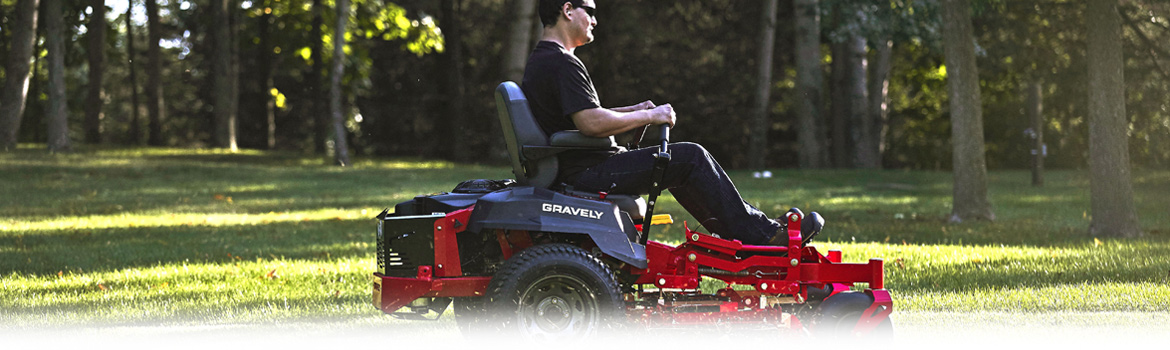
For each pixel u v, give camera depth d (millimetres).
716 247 4219
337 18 27984
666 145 4117
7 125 27656
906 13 22844
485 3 38688
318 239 11125
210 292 6887
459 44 37531
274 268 8242
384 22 31875
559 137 4082
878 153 31094
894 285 6777
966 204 13000
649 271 4258
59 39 27750
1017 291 6324
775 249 4285
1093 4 10805
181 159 27406
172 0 38844
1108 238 10570
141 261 9094
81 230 12336
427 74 40688
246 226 12875
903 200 17312
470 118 40375
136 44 48062
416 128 42594
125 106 51656
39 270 8484
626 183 4164
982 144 12922
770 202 16781
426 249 4062
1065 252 8938
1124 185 10836
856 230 11469
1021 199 17531
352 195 19109
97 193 18656
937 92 40156
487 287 3883
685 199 4316
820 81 27438
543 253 3879
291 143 45250
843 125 31625
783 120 40125
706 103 38094
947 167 41719
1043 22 30188
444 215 4047
